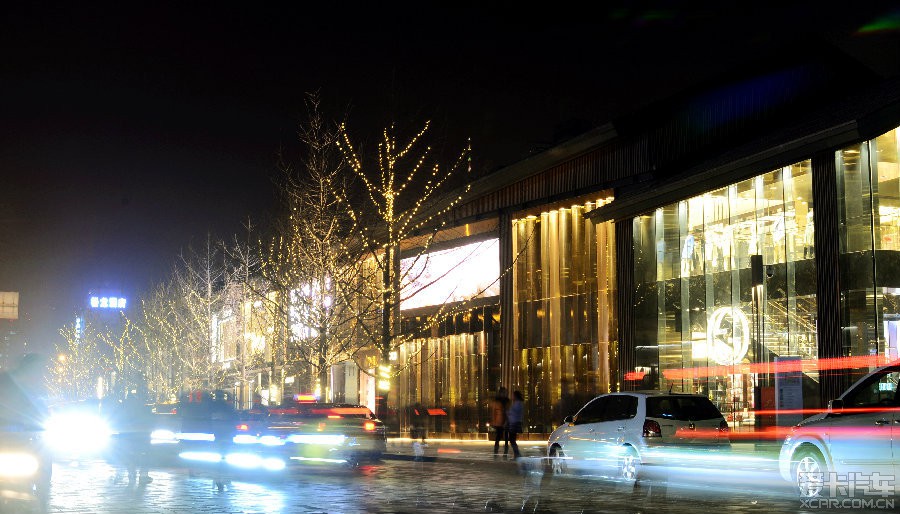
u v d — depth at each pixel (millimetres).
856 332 24500
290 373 55281
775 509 13930
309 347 42219
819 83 33125
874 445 13047
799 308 26672
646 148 34312
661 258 32438
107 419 19750
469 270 43031
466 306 42875
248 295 54125
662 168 33562
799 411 25734
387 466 25422
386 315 35438
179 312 73562
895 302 24188
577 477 20766
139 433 19234
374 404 49844
